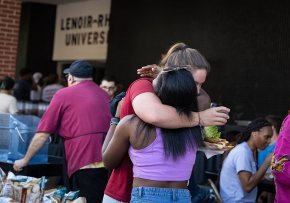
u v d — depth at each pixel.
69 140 5.12
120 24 11.08
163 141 3.15
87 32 12.37
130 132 3.21
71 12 12.86
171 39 10.03
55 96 5.17
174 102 3.15
